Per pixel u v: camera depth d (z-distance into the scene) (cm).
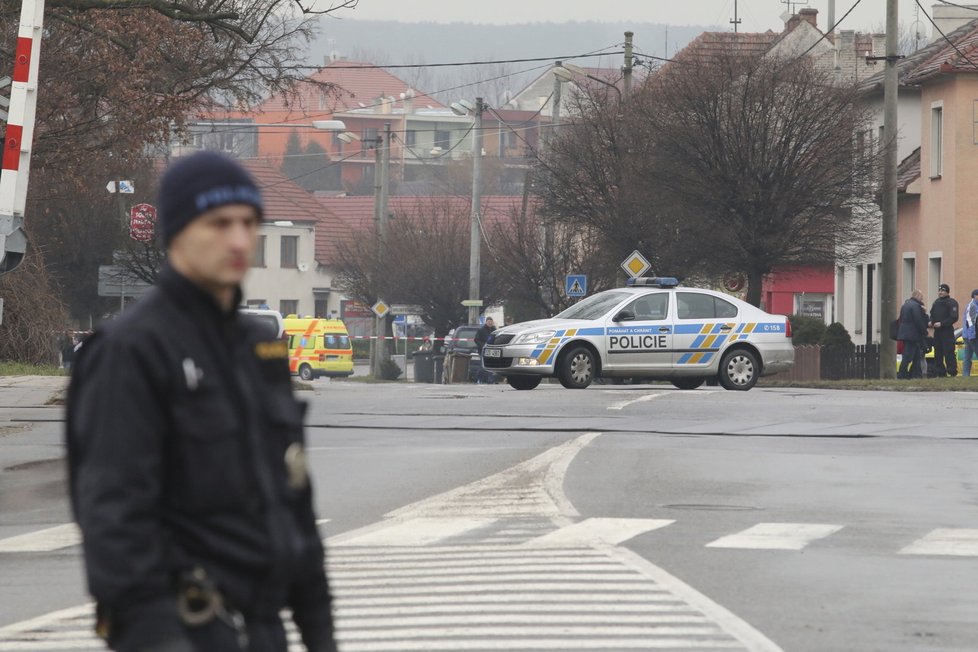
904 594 2733
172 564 1089
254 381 1145
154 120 9075
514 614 2534
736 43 15550
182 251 1123
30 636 2400
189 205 1114
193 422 1095
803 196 12794
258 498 1121
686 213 13025
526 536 3362
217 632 1090
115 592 1051
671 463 4691
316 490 4116
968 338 10344
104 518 1057
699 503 3875
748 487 4178
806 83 13025
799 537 3359
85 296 16775
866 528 3497
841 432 5634
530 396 7419
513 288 17488
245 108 9881
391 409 6731
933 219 13900
